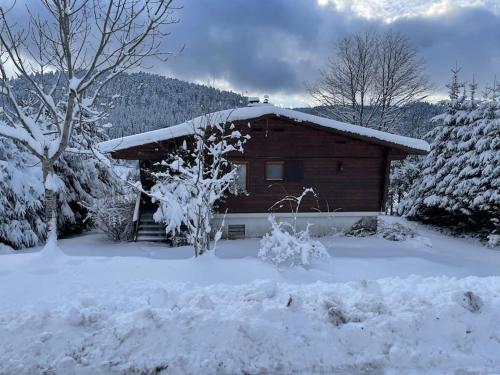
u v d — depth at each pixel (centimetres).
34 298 575
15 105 846
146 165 1530
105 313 466
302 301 498
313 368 385
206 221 944
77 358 389
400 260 1130
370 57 2858
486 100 1833
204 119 1173
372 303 482
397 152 1570
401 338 425
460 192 1706
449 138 1906
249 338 411
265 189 1529
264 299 502
